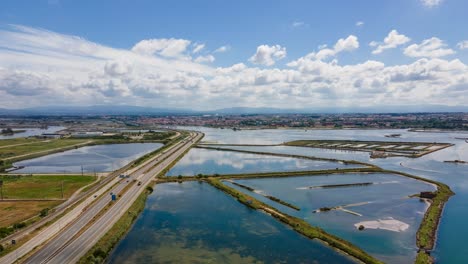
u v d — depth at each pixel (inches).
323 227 3171.8
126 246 2743.6
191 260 2508.6
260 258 2544.3
